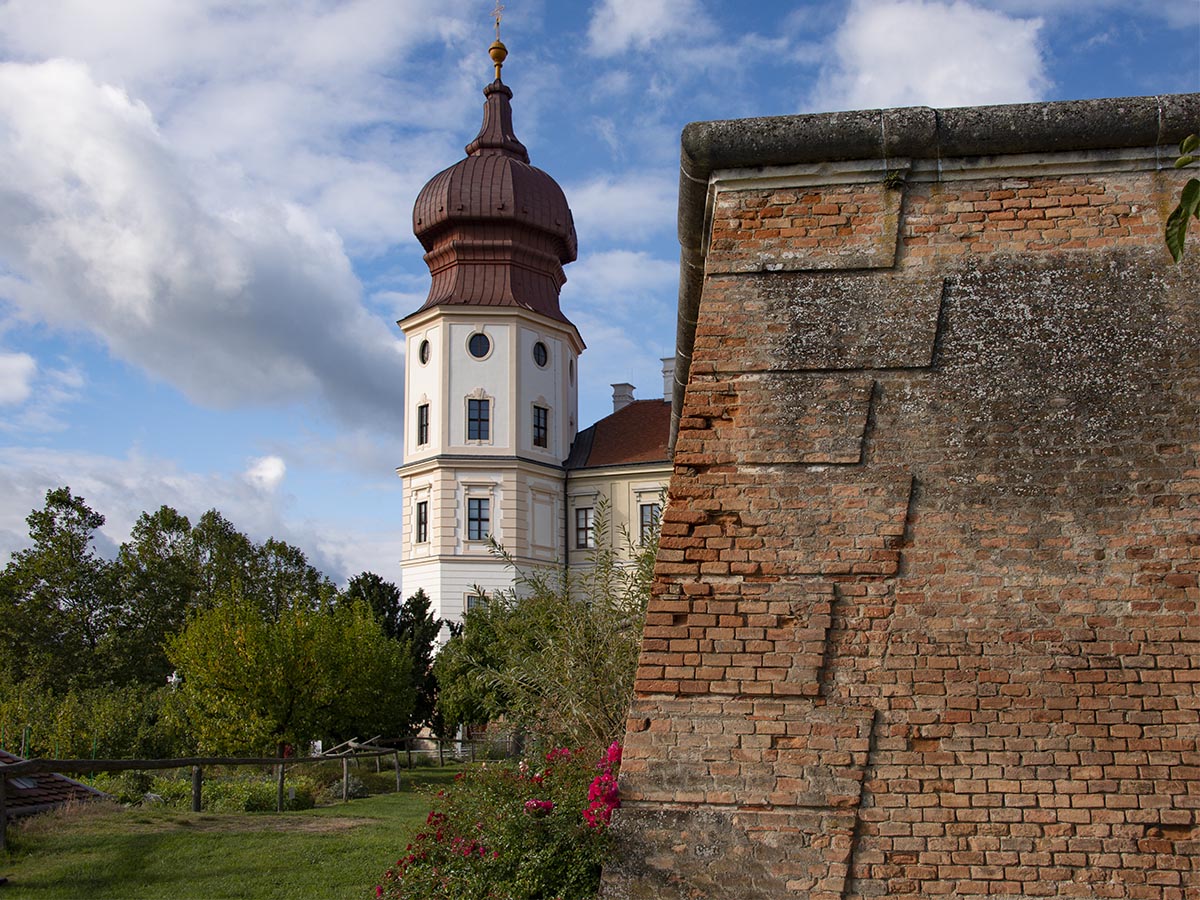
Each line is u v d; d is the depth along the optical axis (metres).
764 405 5.45
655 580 5.27
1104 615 5.07
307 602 27.06
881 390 5.43
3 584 45.97
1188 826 4.81
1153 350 5.37
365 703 24.70
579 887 6.50
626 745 5.08
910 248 5.56
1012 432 5.32
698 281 6.86
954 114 5.52
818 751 4.99
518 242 45.06
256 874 10.21
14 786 13.38
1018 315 5.45
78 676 45.12
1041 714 4.97
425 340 44.91
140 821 12.89
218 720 22.03
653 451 45.44
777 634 5.15
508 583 42.22
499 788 7.84
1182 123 5.41
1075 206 5.54
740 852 4.91
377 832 12.57
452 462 42.91
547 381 45.47
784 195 5.67
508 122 47.59
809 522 5.28
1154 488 5.20
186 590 52.12
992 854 4.84
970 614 5.11
